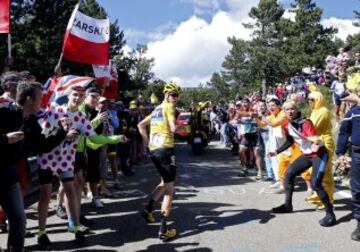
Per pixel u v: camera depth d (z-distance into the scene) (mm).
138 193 9039
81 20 7969
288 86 24141
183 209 7609
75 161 6336
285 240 5871
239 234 6172
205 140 16219
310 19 53844
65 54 7812
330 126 6902
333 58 18516
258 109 11141
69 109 5793
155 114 6301
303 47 52719
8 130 4320
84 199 8383
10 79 4957
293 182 7168
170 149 6145
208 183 10133
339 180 9203
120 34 42906
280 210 7191
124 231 6387
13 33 26094
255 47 62594
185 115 24391
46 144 4793
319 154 6629
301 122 6918
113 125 9047
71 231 6176
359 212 5840
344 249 5496
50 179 5645
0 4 7852
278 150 7664
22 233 4449
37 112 5062
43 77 27000
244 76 69875
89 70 27719
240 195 8703
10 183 4367
